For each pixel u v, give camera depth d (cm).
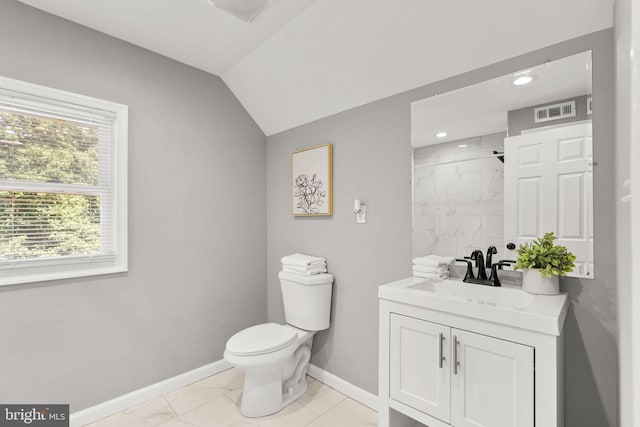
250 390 203
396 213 206
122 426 191
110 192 209
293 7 183
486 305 130
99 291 201
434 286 180
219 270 263
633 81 41
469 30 159
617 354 125
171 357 234
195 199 248
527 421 120
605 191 135
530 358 119
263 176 297
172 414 204
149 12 186
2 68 169
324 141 250
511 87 160
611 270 134
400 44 181
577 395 142
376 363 214
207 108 256
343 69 210
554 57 148
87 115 198
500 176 164
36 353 179
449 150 182
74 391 191
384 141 212
